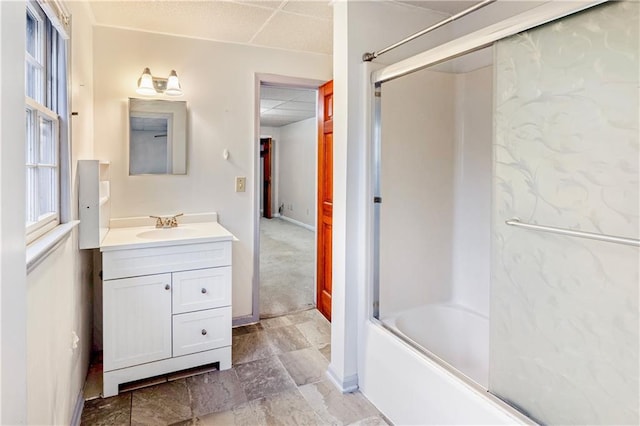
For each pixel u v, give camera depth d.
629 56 1.05
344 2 1.98
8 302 0.63
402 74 1.84
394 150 2.26
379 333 1.94
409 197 2.33
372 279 2.07
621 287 1.08
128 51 2.53
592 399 1.14
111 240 2.12
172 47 2.65
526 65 1.30
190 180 2.77
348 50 1.98
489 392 1.43
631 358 1.06
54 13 1.47
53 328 1.35
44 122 1.53
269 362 2.40
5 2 0.62
